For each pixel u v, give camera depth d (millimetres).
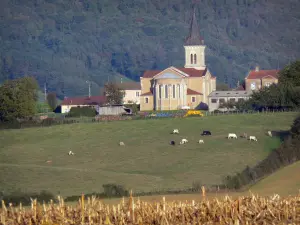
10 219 106000
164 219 105000
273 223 105125
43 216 105938
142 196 159375
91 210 106000
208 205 107375
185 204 108938
